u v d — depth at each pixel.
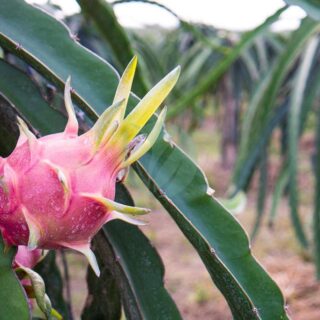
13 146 0.65
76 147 0.46
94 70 0.65
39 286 0.49
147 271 0.66
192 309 3.11
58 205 0.45
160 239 4.05
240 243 0.62
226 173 5.90
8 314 0.48
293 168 2.23
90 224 0.46
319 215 2.21
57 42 0.65
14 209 0.45
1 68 0.67
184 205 0.62
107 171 0.47
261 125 2.29
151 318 0.65
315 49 2.24
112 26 0.83
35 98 0.68
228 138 5.16
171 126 4.05
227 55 1.65
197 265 3.64
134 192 4.94
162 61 4.54
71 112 0.49
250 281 0.61
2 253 0.48
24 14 0.65
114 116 0.47
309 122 6.46
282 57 1.99
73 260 3.48
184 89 4.28
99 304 0.75
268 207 4.65
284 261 3.57
